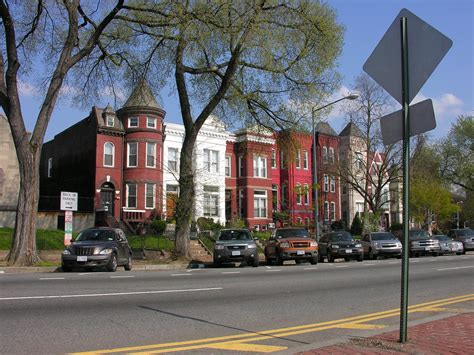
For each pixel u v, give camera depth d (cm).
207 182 4069
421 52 579
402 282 610
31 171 1911
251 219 4334
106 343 649
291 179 4744
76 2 1964
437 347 591
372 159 4288
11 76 1889
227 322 807
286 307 962
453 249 3259
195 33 1912
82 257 1678
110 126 3681
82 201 3459
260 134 2862
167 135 3953
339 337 670
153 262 2208
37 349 611
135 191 3666
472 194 6494
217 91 2495
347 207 5441
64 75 1966
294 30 2216
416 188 4859
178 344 648
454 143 5884
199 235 3102
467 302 1041
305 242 2211
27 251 1870
